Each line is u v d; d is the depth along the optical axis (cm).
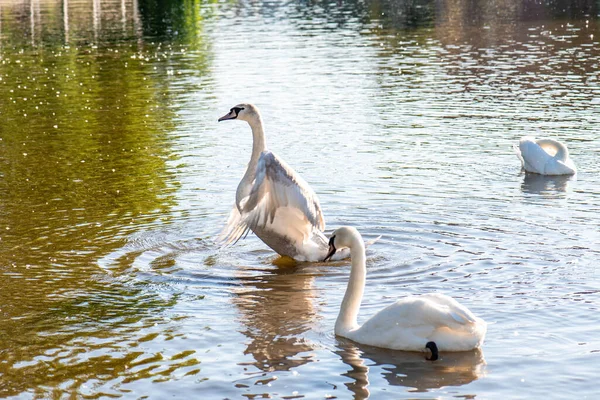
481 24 4828
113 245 1450
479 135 2228
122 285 1275
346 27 4891
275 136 2277
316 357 1021
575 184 1783
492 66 3312
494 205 1631
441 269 1302
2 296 1231
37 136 2391
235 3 6988
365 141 2189
